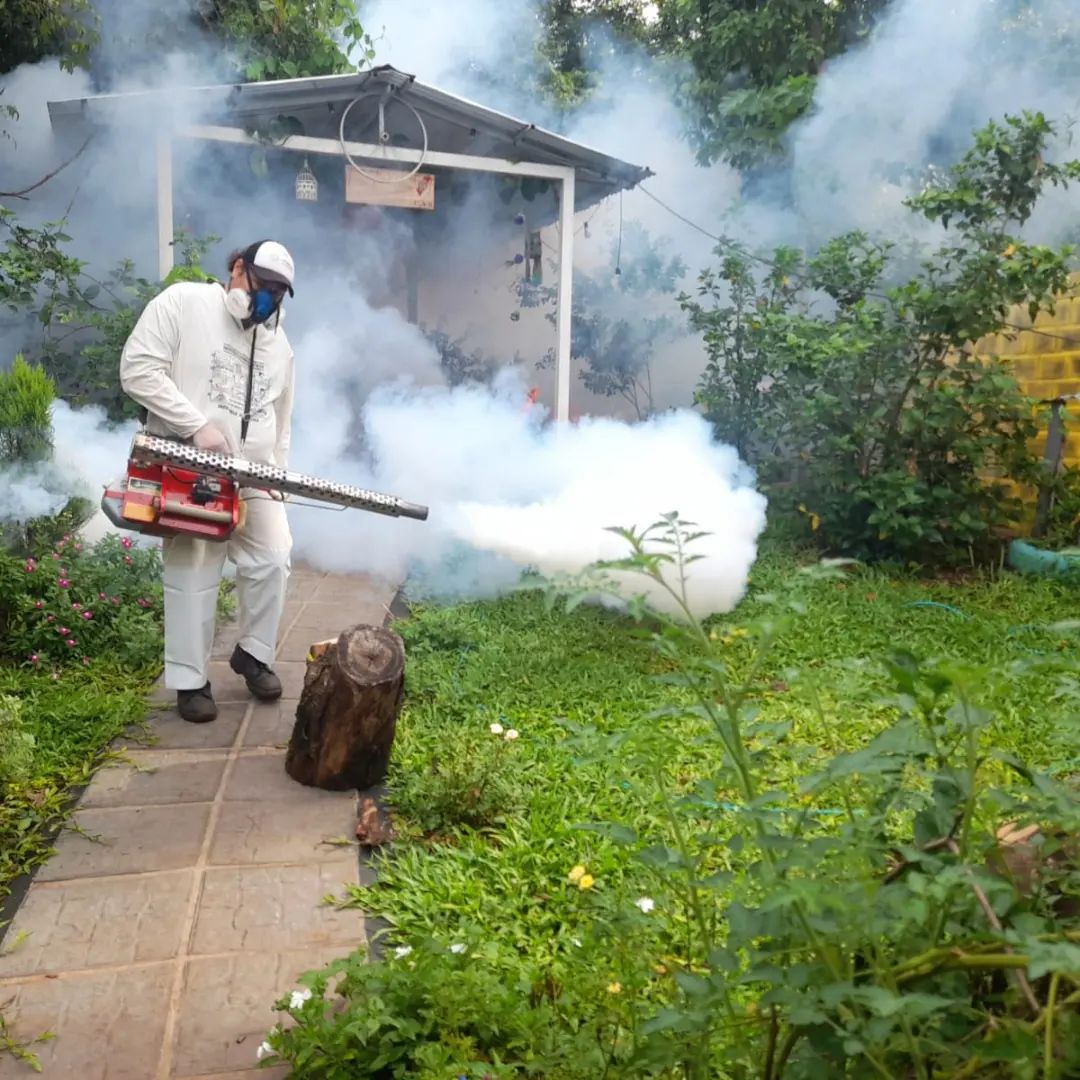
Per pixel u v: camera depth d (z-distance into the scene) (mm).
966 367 7129
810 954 1605
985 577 7023
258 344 4156
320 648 3947
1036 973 1174
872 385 7375
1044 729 3873
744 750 1731
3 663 4707
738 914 1608
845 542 7461
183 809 3541
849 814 1700
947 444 7234
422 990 2373
